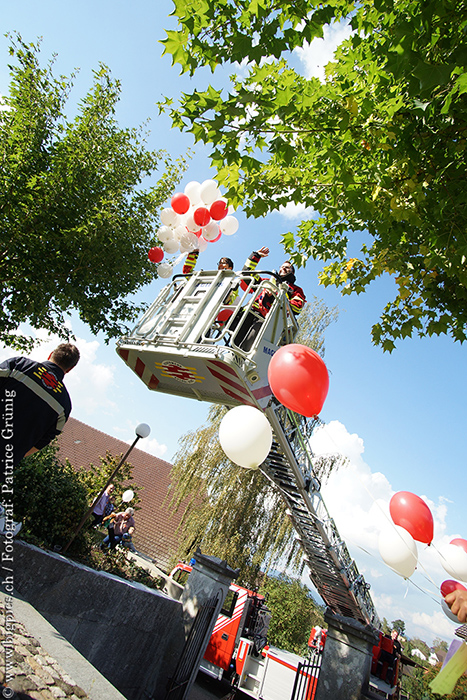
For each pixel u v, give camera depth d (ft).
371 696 24.76
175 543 65.87
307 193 15.97
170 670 25.31
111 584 21.79
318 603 73.97
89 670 10.20
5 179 33.19
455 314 18.15
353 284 21.98
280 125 12.68
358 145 13.42
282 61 12.53
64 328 40.04
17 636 10.13
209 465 52.42
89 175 36.73
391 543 10.27
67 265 37.52
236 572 28.43
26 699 7.82
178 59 10.93
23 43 35.40
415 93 10.23
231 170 14.69
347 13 11.49
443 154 12.41
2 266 35.27
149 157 41.73
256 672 35.70
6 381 8.03
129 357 19.39
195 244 19.16
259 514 49.01
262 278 18.12
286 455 24.14
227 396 18.24
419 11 10.12
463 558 10.12
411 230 16.03
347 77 13.02
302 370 10.39
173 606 26.99
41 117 35.60
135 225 39.58
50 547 21.38
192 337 16.90
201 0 10.12
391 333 21.31
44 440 8.46
